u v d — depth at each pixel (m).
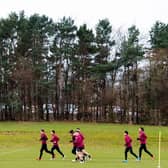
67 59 96.19
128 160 31.73
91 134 58.28
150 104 83.06
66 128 68.19
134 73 90.44
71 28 95.44
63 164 28.42
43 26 94.75
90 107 95.81
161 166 27.12
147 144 51.66
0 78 91.69
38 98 94.88
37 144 50.09
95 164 28.44
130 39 93.19
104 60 95.25
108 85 94.06
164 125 84.81
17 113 93.88
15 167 26.42
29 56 93.62
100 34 95.25
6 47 92.81
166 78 79.38
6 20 92.44
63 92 96.31
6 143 50.25
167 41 89.94
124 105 93.00
